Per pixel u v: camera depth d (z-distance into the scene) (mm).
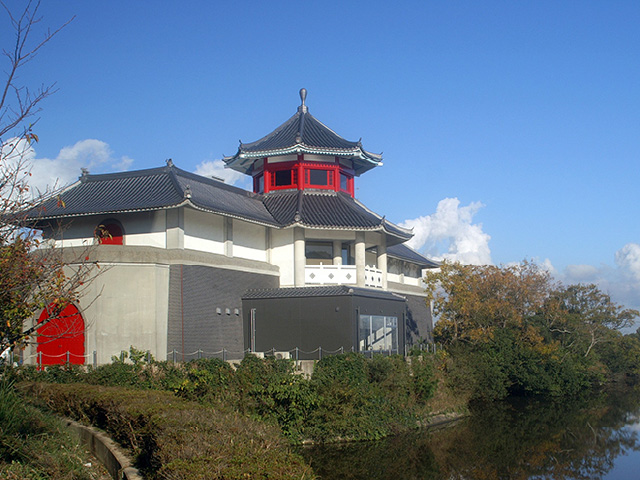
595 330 70625
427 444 32000
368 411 31516
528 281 56125
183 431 12352
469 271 50031
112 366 26891
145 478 12695
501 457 30922
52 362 30172
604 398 58812
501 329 53219
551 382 55250
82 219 35906
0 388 15570
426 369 37375
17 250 12625
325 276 40375
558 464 30344
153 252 31859
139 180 37281
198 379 26656
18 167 12586
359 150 44000
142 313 31000
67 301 13555
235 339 36375
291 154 43656
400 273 54188
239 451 11031
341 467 26672
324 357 32250
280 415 27922
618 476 28438
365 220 40500
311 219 40188
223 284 35906
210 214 36719
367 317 37469
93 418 18609
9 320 12555
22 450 13258
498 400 50562
